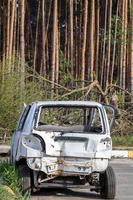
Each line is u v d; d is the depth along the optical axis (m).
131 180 16.52
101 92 27.34
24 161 12.86
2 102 24.52
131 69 32.19
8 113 24.58
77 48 34.28
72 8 33.06
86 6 31.69
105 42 34.75
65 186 12.75
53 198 12.88
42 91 26.36
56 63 31.28
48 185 12.72
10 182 12.43
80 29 34.47
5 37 29.00
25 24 35.94
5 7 29.62
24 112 13.94
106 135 12.74
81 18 34.66
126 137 25.80
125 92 29.08
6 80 24.77
